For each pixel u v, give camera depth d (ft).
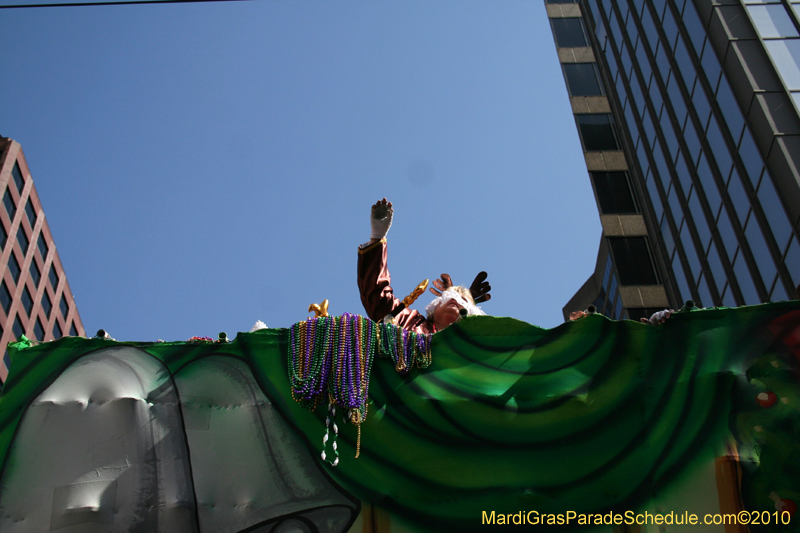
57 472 15.99
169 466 16.29
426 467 16.47
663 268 88.79
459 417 16.99
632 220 104.47
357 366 17.28
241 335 17.94
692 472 16.25
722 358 17.40
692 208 77.25
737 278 66.85
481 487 16.24
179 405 16.97
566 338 17.93
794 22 67.46
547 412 17.01
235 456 16.49
